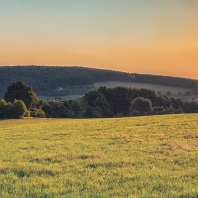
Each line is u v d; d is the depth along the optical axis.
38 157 15.91
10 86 106.25
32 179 11.40
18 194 9.62
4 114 81.06
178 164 13.72
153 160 14.44
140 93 133.38
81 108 120.44
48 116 111.06
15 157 16.72
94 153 16.62
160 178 11.18
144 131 28.12
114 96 133.12
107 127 34.34
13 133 33.75
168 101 131.88
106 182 10.80
